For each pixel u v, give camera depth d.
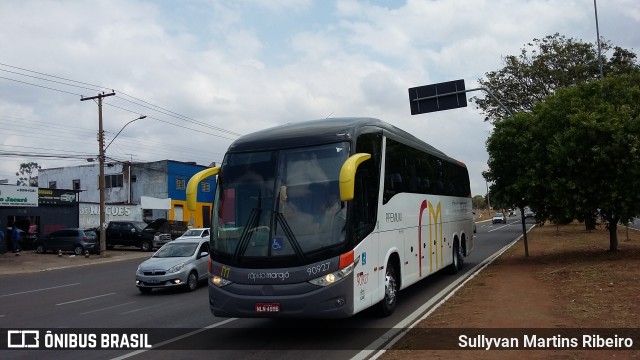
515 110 36.31
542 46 36.03
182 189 53.97
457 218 17.58
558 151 16.16
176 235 40.00
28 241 37.78
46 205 40.19
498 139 18.17
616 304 9.66
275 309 8.04
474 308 10.38
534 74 35.56
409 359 7.03
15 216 37.97
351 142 8.66
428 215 13.62
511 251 24.58
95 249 34.91
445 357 7.01
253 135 9.38
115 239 38.28
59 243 34.84
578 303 10.08
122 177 54.06
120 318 12.02
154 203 49.41
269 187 8.55
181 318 11.61
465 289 13.13
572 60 35.06
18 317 12.73
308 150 8.66
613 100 17.11
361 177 8.98
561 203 16.47
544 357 6.75
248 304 8.17
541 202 17.38
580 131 15.90
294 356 7.79
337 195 8.32
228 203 8.73
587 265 15.45
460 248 17.77
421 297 12.63
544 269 15.86
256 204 8.51
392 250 10.39
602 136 15.77
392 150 10.91
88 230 35.88
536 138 17.47
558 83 34.84
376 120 10.33
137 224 38.59
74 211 42.50
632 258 16.19
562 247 24.19
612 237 18.66
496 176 18.50
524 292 11.91
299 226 8.23
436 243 14.37
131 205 48.03
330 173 8.45
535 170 17.03
